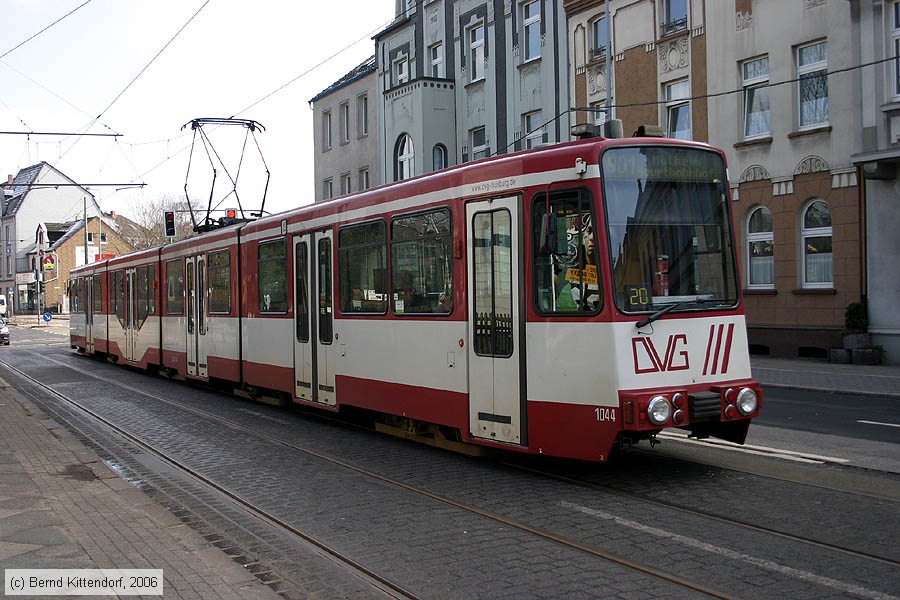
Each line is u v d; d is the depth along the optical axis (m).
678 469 8.72
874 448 9.73
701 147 8.48
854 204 20.00
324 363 12.13
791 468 8.70
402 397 10.27
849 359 19.50
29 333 52.16
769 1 21.77
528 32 29.48
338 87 40.97
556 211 8.21
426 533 6.69
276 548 6.38
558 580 5.50
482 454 9.55
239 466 9.60
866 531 6.43
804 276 21.44
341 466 9.45
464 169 9.21
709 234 8.43
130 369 23.64
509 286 8.59
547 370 8.20
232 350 15.41
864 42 19.44
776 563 5.72
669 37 24.23
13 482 8.57
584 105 26.88
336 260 11.80
